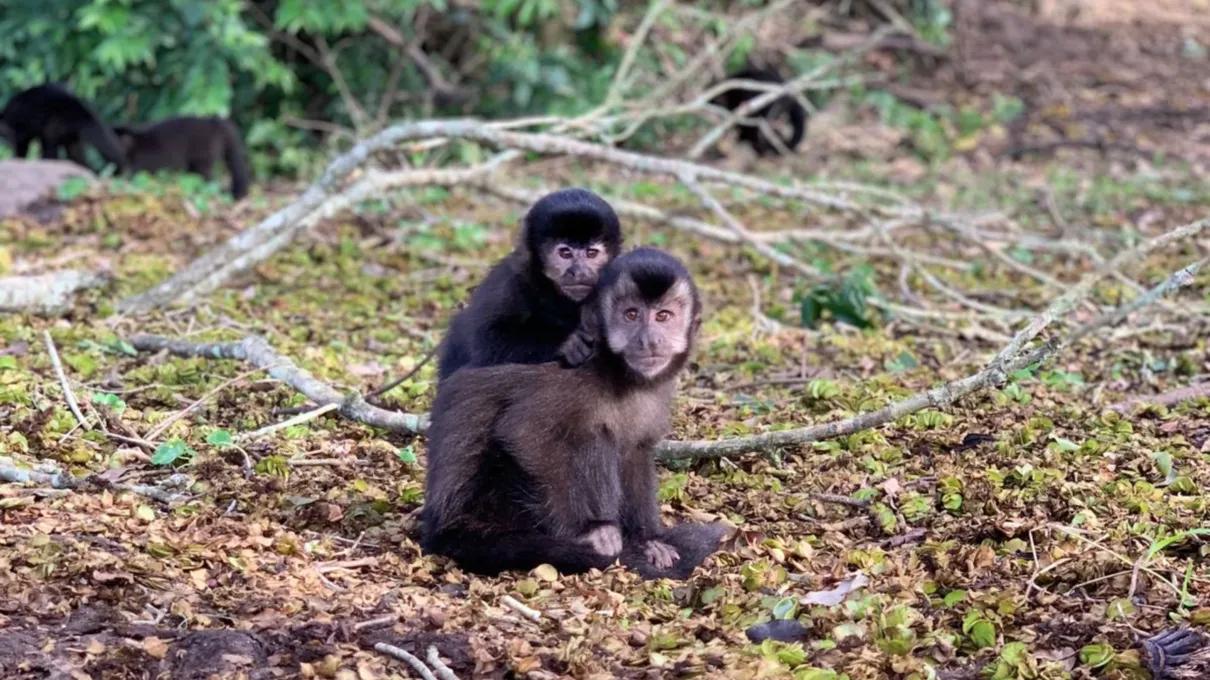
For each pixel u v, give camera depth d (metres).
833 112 28.17
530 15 25.86
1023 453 9.91
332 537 8.63
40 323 13.47
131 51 23.36
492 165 16.59
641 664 6.93
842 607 7.33
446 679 6.72
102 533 8.19
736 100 26.53
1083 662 6.95
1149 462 9.66
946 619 7.44
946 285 17.16
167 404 11.09
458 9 27.61
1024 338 9.47
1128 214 21.23
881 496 9.25
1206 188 22.89
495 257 17.75
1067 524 8.65
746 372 12.69
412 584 8.02
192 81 23.66
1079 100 28.77
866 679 6.75
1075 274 17.70
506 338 10.10
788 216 20.70
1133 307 9.41
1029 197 22.44
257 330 13.80
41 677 6.62
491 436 8.42
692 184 15.45
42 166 20.56
